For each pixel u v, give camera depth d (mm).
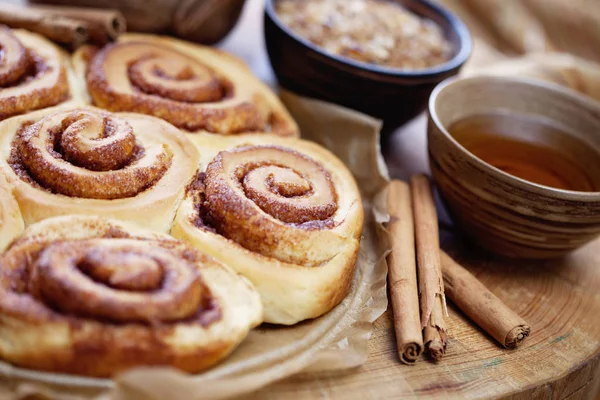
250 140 511
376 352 456
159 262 421
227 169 474
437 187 521
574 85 653
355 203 487
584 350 473
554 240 493
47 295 405
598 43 747
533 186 474
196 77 530
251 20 689
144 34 573
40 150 451
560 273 517
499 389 448
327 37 571
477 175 486
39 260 412
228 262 447
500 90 547
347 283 470
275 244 452
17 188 443
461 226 519
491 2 782
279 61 567
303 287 449
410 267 485
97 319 403
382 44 571
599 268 524
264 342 445
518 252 508
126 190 455
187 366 414
